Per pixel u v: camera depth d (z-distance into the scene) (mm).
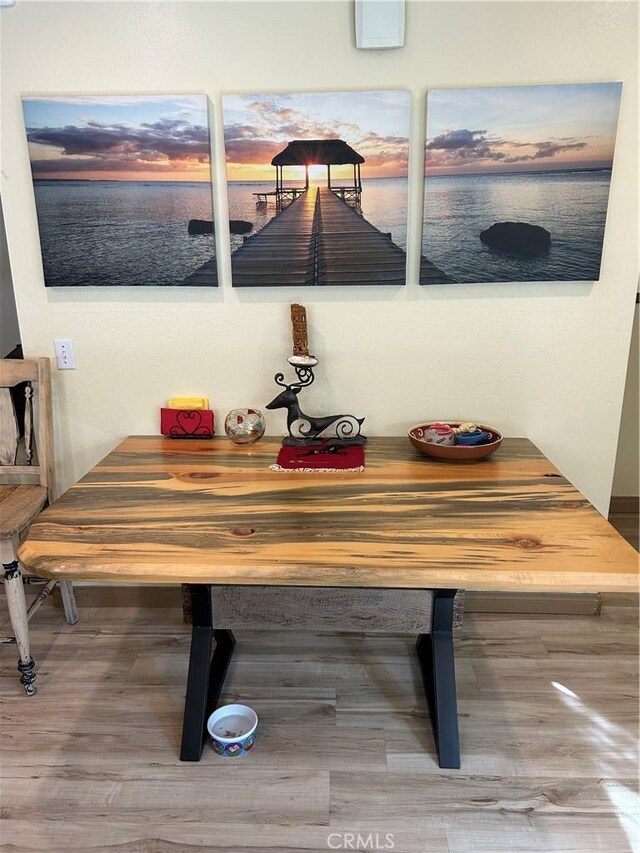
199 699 1732
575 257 2004
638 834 1531
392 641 2252
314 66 1890
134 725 1867
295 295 2098
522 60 1863
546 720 1876
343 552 1396
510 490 1736
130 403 2232
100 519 1562
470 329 2107
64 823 1566
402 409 2207
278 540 1452
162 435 2252
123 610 2430
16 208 2043
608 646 2209
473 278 2041
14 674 2084
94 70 1919
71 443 2283
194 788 1658
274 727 1853
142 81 1924
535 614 2387
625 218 1985
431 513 1593
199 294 2109
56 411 2248
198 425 2191
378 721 1880
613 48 1846
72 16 1876
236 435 2105
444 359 2143
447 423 2158
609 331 2092
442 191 1965
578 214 1964
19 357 2762
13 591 1904
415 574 1315
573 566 1333
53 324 2156
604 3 1812
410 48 1862
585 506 1634
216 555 1386
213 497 1694
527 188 1947
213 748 1771
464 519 1560
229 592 1679
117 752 1771
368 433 2242
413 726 1861
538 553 1386
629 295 2057
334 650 2201
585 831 1538
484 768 1711
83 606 2451
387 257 2035
